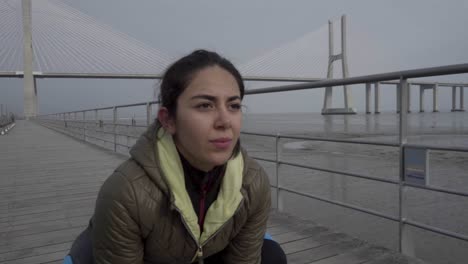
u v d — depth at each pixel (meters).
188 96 0.85
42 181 4.11
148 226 0.92
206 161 0.87
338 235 2.22
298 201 4.52
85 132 9.34
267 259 1.28
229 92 0.87
